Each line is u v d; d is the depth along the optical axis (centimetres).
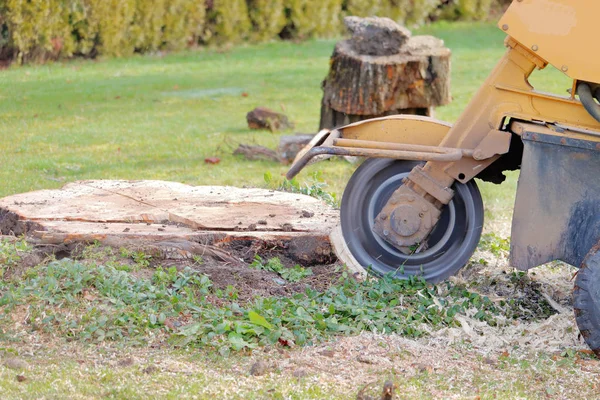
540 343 727
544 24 738
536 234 760
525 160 757
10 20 2580
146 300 736
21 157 1530
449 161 791
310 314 743
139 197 1027
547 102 774
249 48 3019
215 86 2373
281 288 812
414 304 791
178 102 2144
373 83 1434
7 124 1845
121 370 627
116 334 686
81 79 2447
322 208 1002
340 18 3238
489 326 760
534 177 755
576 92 762
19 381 599
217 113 2006
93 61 2734
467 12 3491
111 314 706
